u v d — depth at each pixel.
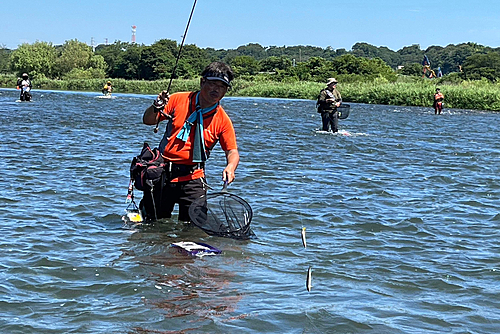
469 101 49.19
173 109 6.73
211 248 5.98
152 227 6.77
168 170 6.82
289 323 4.17
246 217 6.56
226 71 6.51
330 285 5.02
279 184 9.61
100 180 9.48
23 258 5.47
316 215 7.57
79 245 6.00
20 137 15.27
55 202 7.88
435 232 6.91
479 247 6.32
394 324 4.22
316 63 97.19
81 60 113.81
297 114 30.09
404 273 5.39
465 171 11.70
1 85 88.19
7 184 8.88
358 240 6.48
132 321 4.14
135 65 120.44
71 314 4.23
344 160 12.76
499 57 111.81
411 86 54.88
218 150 13.60
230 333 3.98
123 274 5.14
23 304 4.40
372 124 25.02
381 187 9.63
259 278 5.15
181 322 4.14
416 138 18.70
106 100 42.25
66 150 12.97
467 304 4.66
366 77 90.44
